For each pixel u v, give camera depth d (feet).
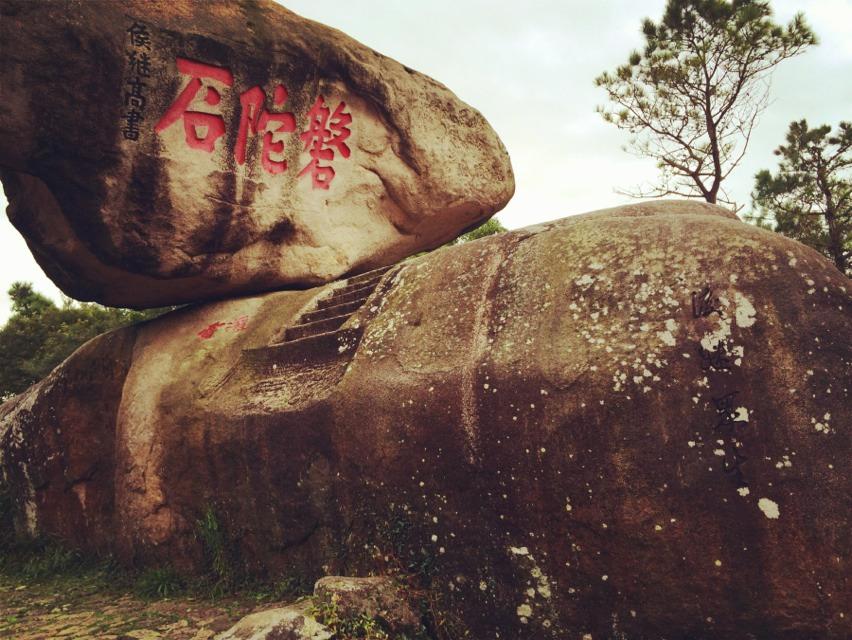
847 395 9.56
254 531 14.88
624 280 11.47
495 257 13.60
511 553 10.95
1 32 14.32
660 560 9.75
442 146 22.11
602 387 10.47
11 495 20.76
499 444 11.16
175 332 18.95
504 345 11.87
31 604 15.31
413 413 12.25
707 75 39.65
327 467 13.52
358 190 20.89
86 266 17.40
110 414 18.76
